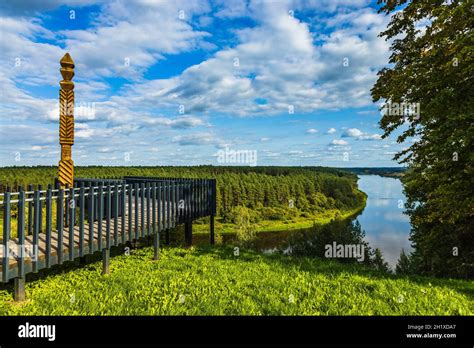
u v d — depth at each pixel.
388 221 79.69
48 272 7.19
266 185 92.50
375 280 7.37
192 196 10.74
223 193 82.31
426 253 15.05
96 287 6.14
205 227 66.56
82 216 6.26
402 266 21.72
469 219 12.79
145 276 6.88
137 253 9.21
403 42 12.41
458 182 9.66
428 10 11.09
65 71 7.92
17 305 5.19
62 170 8.02
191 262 8.30
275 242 61.28
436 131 9.67
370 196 140.50
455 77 9.69
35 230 5.34
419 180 11.83
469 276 13.34
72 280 6.56
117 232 7.27
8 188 9.95
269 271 7.76
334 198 101.31
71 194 5.99
